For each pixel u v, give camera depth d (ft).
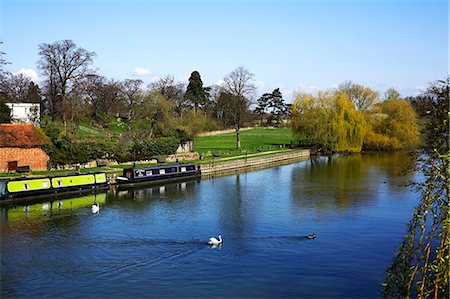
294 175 283.59
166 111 348.18
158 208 188.85
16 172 222.48
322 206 193.26
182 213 180.34
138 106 401.08
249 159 325.42
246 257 129.18
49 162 234.99
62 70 334.44
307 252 134.10
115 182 234.38
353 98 438.40
